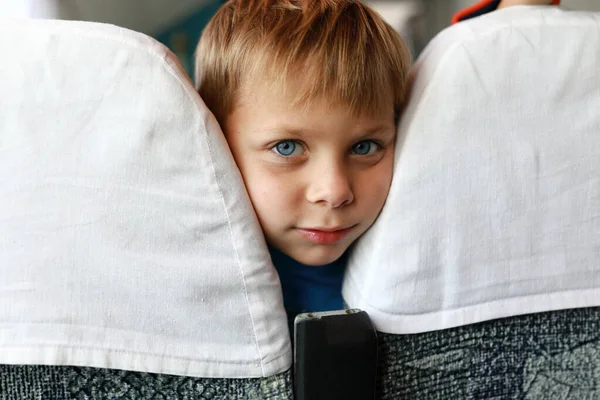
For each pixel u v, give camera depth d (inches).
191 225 15.3
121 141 14.8
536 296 17.2
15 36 14.8
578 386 17.7
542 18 16.8
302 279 20.9
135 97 14.8
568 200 16.9
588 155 16.8
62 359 14.7
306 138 16.9
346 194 16.8
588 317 17.5
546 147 16.6
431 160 16.5
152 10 76.1
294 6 18.2
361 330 15.4
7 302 14.8
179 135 15.1
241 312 15.7
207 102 18.9
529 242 16.9
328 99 16.5
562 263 17.1
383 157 17.8
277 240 18.4
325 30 17.3
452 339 16.9
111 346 15.0
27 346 14.7
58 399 15.2
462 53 16.4
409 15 62.1
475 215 16.6
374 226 17.7
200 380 15.5
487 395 17.3
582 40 16.6
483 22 17.0
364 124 17.0
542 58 16.5
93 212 14.8
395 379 16.8
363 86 17.0
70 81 14.6
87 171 14.8
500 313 17.0
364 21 18.1
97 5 61.8
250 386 15.8
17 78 14.6
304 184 17.3
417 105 17.0
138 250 15.0
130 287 15.0
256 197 17.5
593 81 16.6
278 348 15.9
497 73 16.4
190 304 15.3
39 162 14.7
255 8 18.5
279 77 16.7
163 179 15.1
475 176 16.5
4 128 14.6
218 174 15.5
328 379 15.4
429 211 16.6
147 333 15.2
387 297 16.7
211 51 18.8
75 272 14.9
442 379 17.0
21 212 14.7
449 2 60.0
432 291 16.7
